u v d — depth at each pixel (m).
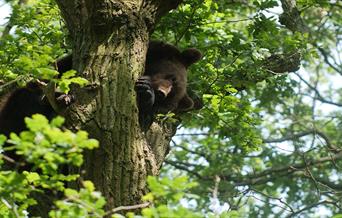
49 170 7.01
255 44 13.85
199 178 23.66
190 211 6.55
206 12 13.75
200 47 14.13
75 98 8.79
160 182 6.68
